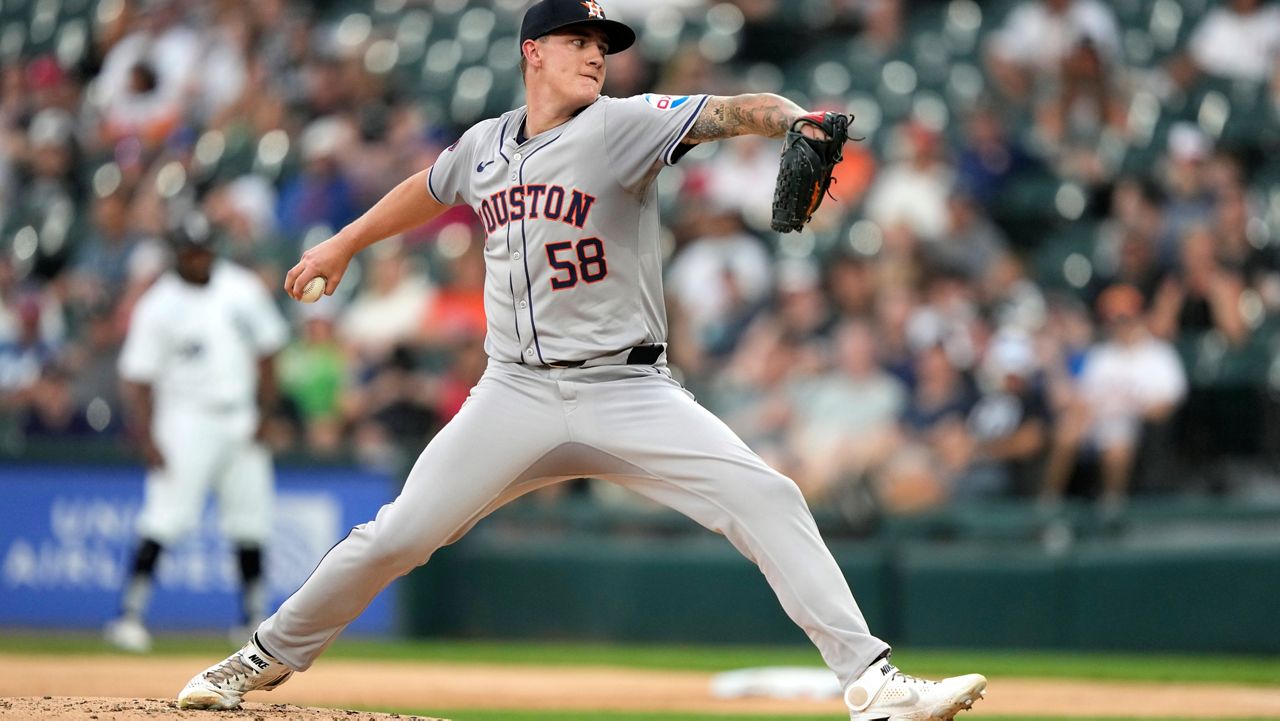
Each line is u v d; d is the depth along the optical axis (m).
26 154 51.59
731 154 43.88
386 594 35.28
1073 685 24.83
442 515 13.66
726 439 13.38
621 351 13.41
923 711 12.98
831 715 20.00
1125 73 46.22
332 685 24.17
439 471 13.64
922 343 36.03
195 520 31.14
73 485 35.66
